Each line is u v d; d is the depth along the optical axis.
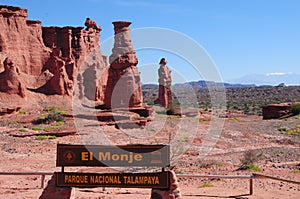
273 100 133.62
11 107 53.06
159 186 11.25
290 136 42.38
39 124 45.81
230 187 16.03
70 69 78.12
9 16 79.25
